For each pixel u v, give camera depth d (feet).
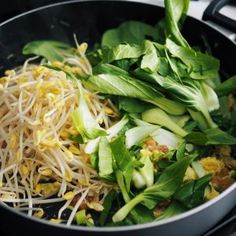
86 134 2.13
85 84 2.27
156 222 1.81
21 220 1.85
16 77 2.33
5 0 2.67
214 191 2.11
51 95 2.18
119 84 2.26
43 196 2.14
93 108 2.26
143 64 2.26
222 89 2.37
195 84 2.34
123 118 2.25
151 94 2.27
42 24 2.61
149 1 2.72
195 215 1.85
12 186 2.16
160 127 2.26
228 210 2.01
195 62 2.37
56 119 2.18
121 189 2.06
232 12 2.58
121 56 2.33
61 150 2.16
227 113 2.36
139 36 2.60
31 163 2.17
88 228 1.80
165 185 2.06
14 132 2.21
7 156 2.21
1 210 1.90
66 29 2.67
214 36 2.48
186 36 2.59
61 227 1.80
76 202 2.12
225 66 2.49
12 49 2.58
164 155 2.16
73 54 2.61
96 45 2.67
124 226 1.88
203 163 2.20
